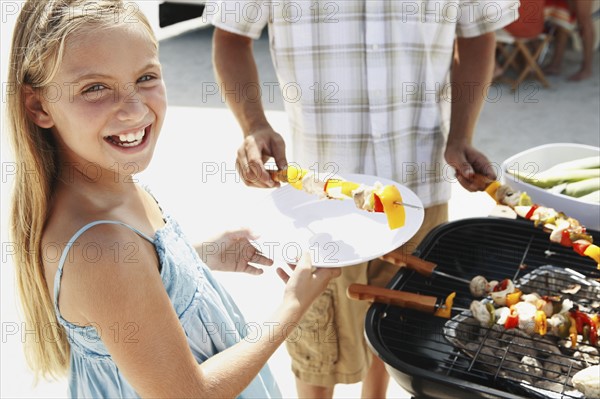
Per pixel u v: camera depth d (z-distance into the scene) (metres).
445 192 2.23
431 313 1.46
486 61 2.17
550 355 1.37
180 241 1.43
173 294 1.34
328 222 1.78
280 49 2.05
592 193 1.83
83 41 1.11
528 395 1.24
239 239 1.75
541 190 1.83
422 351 1.39
